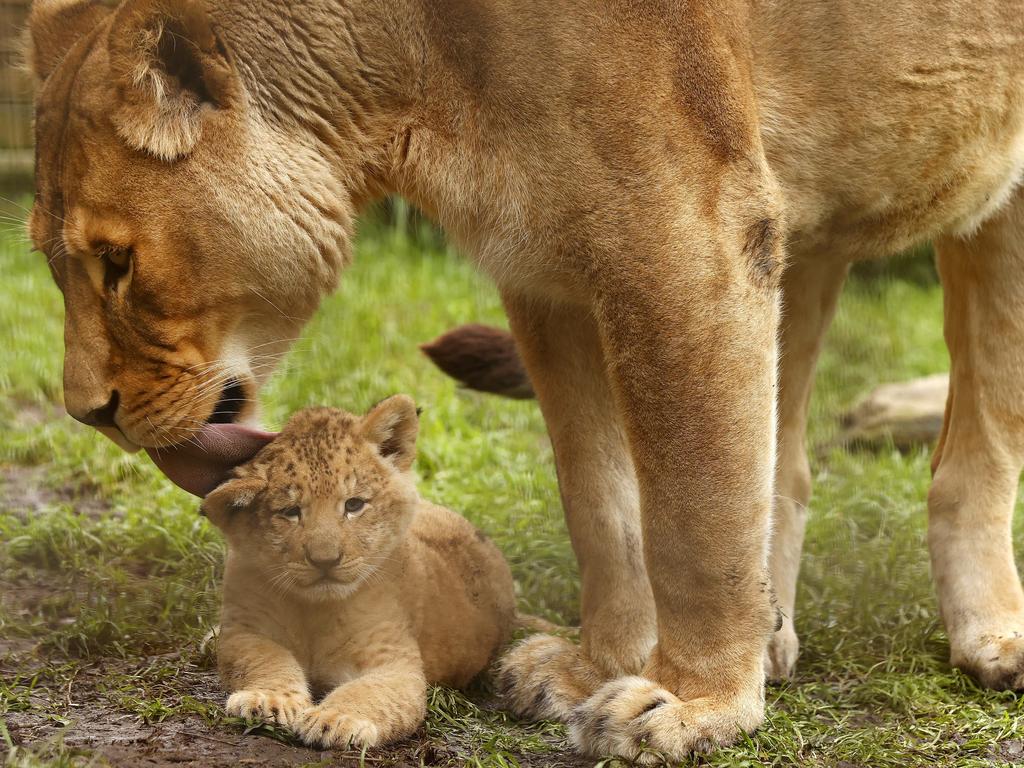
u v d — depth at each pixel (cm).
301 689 712
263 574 738
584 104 670
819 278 905
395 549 761
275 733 676
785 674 858
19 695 736
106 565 997
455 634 807
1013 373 872
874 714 805
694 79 675
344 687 709
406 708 706
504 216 695
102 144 686
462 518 877
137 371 712
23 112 2109
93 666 816
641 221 673
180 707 718
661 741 680
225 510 729
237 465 740
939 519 898
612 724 691
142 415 718
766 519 704
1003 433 880
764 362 698
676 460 689
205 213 696
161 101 681
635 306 682
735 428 688
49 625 896
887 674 851
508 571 889
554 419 814
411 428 764
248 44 706
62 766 600
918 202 802
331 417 750
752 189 689
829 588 1026
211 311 716
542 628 910
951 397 921
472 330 1120
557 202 680
